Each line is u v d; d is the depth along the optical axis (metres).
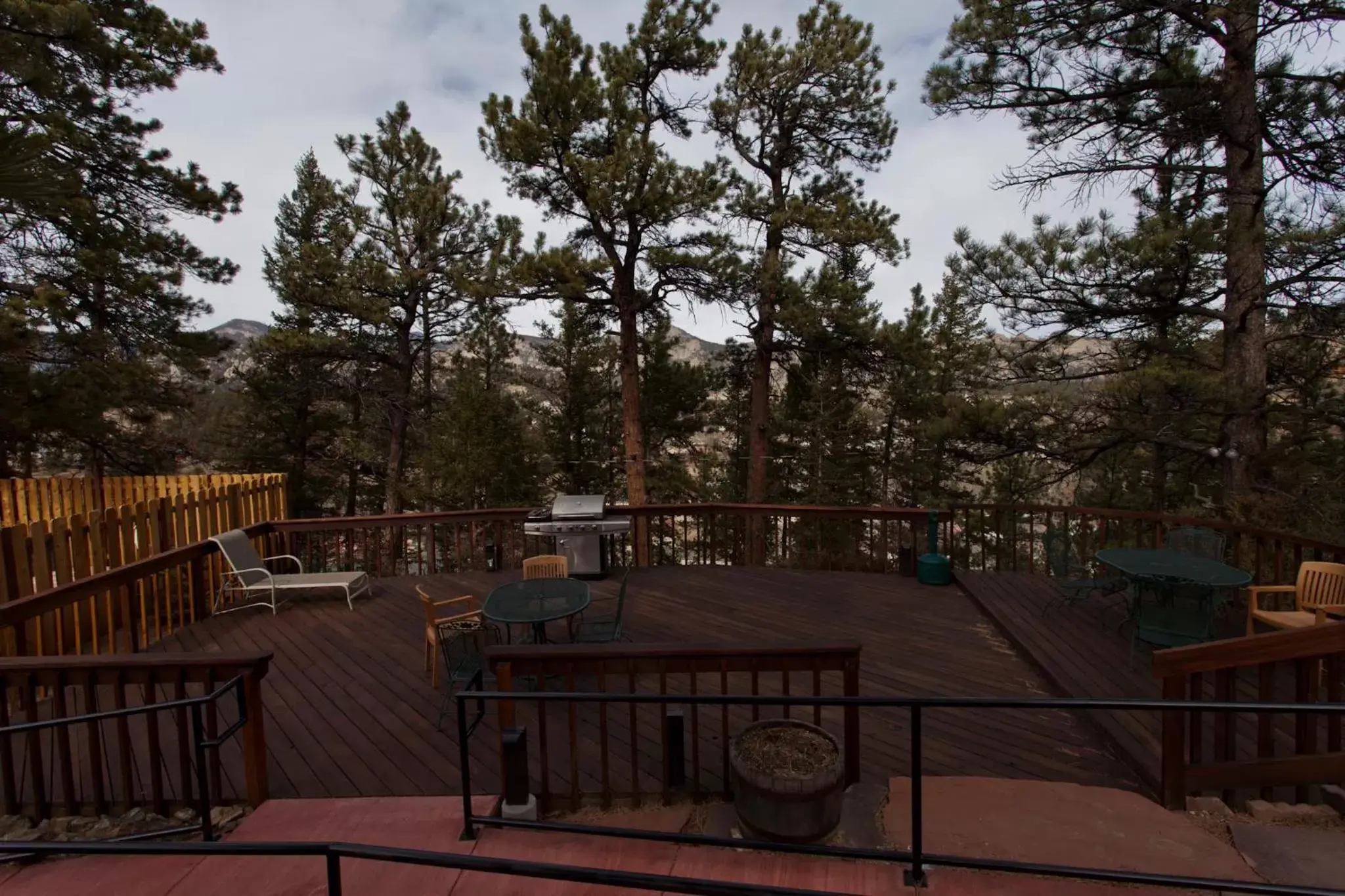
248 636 5.54
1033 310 8.14
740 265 11.99
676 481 18.48
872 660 4.92
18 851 1.41
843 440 17.33
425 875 2.45
